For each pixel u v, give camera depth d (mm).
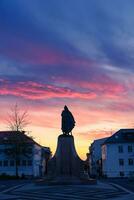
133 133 99750
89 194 29828
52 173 45844
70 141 46656
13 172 96250
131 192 31953
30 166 96750
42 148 113562
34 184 43406
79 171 45781
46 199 26297
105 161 99938
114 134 101438
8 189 37844
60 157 46156
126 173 96625
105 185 41719
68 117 47344
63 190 33688
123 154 97500
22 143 87812
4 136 98938
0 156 97125
